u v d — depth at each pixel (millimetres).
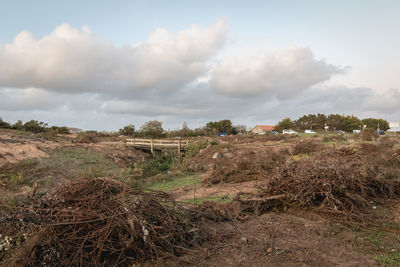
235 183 9734
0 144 15500
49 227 3518
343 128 82438
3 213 3992
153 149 21266
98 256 3439
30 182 11508
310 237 4422
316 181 5730
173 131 34656
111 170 15430
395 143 14125
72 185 4461
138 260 3709
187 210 5293
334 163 6301
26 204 4207
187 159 16344
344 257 3691
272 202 6191
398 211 5516
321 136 24406
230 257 3846
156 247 3879
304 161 6602
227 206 6012
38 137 22438
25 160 13945
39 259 3393
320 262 3576
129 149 21703
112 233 3758
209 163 14102
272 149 15141
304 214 5539
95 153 18562
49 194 4305
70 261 3432
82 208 3930
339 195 5648
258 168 10812
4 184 10406
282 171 6387
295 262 3613
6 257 3457
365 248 3926
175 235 4281
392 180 6676
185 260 3762
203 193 8547
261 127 77500
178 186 10188
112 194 4434
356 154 10609
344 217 5059
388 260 3527
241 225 5125
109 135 36562
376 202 6062
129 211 3965
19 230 3725
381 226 4707
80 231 3641
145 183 11281
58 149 17641
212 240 4453
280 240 4352
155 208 4465
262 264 3604
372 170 6844
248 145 18672
